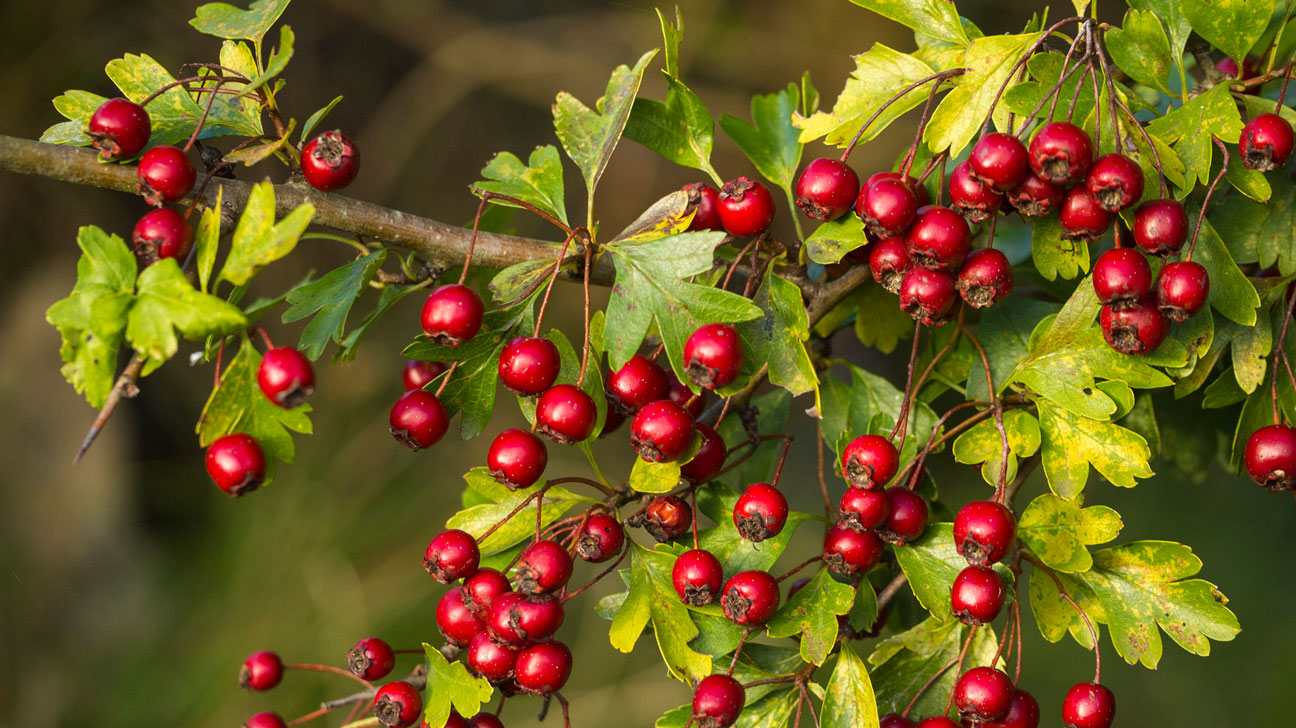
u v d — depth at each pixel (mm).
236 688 1549
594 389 810
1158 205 792
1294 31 854
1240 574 1480
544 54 2352
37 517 1850
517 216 2061
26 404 1905
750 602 797
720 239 803
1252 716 1391
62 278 1979
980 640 816
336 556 1663
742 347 796
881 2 821
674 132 841
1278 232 818
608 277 829
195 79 812
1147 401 843
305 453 1796
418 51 2352
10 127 1920
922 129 812
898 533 806
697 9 2285
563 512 819
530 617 797
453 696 806
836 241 809
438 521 1725
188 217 802
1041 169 791
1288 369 812
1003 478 801
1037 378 811
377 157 2320
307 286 821
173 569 1775
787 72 2273
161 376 2000
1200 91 821
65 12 1947
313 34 2297
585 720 1598
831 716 803
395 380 1900
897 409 856
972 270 803
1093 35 799
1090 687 805
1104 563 812
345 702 823
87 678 1687
